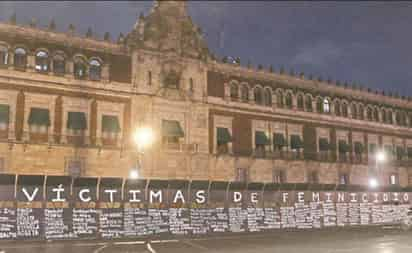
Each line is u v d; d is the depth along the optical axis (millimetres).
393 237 36875
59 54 48531
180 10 56938
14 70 45594
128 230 36625
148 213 37875
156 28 54469
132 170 50188
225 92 58438
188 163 53844
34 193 34281
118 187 37625
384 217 53781
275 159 61094
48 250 27906
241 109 59344
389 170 73938
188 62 55750
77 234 34688
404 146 77750
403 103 78938
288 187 46688
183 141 54062
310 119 65750
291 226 45438
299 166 63375
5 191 33406
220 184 42531
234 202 43062
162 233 38094
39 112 46125
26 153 45156
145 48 53031
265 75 62344
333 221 49031
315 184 48781
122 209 36875
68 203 35438
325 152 66562
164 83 53625
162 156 52094
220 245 31016
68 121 47438
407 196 57438
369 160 71562
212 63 57812
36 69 46969
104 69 50406
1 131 44375
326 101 68438
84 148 48000
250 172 58781
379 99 75312
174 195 39938
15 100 45375
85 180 36312
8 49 45562
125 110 51094
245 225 42438
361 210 51875
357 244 31078
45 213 34125
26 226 33281
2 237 32312
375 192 54000
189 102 55062
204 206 41031
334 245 30484
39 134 46156
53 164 46312
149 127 51812
